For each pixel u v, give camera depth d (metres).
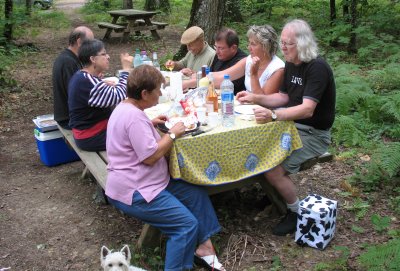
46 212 3.84
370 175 4.06
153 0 16.61
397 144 4.00
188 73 4.66
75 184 4.34
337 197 3.86
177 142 2.78
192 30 4.64
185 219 2.76
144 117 2.72
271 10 12.43
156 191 2.75
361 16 9.91
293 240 3.23
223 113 3.03
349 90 5.52
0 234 3.53
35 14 15.82
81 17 17.59
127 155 2.75
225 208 3.71
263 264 3.00
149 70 2.71
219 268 2.90
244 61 4.06
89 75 3.74
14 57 9.53
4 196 4.16
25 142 5.55
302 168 3.44
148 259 3.04
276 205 3.51
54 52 10.60
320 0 12.41
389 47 7.92
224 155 2.96
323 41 9.28
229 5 12.44
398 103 5.04
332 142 4.91
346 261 2.92
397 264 2.60
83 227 3.58
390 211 3.57
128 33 11.77
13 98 7.17
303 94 3.17
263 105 3.48
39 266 3.12
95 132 3.82
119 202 2.81
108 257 2.55
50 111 6.67
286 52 3.15
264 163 3.13
